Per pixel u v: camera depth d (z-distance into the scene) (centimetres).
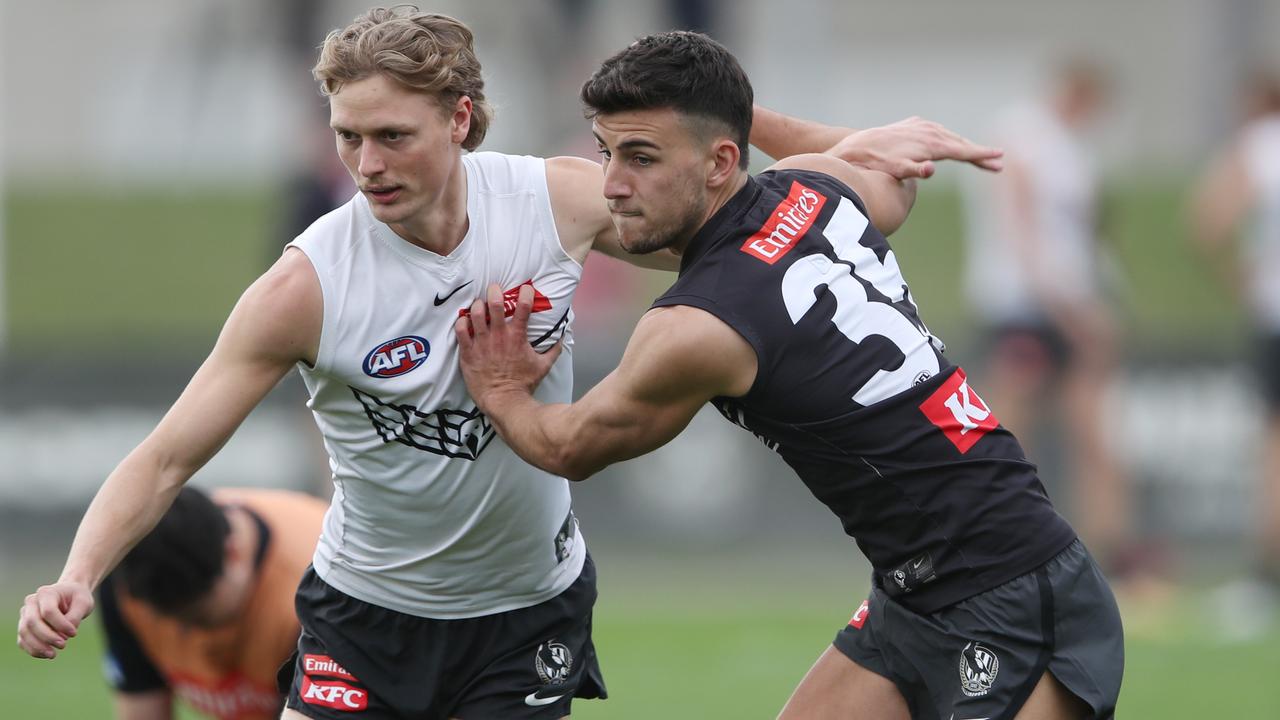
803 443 1424
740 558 4169
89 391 4200
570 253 1462
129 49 6397
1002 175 3491
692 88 1362
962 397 1442
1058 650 1412
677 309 1382
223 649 1631
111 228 5350
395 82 1290
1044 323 3484
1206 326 4438
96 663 2945
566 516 1552
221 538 1564
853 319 1412
